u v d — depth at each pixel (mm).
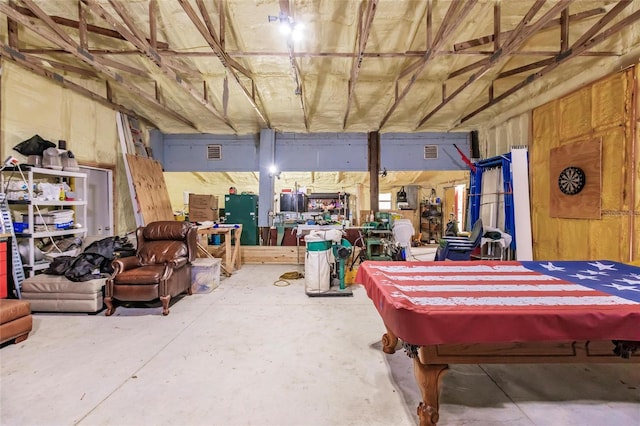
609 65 3672
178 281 3977
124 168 5836
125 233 5816
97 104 5188
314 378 2250
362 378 2252
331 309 3754
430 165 7125
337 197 8680
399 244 5438
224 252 6445
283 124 6750
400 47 4023
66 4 3271
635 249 3363
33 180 4062
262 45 3973
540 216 4785
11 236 3555
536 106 4902
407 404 1964
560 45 3762
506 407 1923
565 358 1742
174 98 5523
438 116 6293
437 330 1613
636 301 1818
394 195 11133
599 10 3355
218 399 2006
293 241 6918
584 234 3994
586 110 3969
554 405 1940
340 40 3885
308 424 1785
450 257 5059
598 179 3764
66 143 4508
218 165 7211
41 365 2424
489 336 1613
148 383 2182
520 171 5000
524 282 2297
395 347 2656
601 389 2109
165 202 6207
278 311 3684
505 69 4641
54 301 3553
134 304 3910
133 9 3369
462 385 2162
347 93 5406
